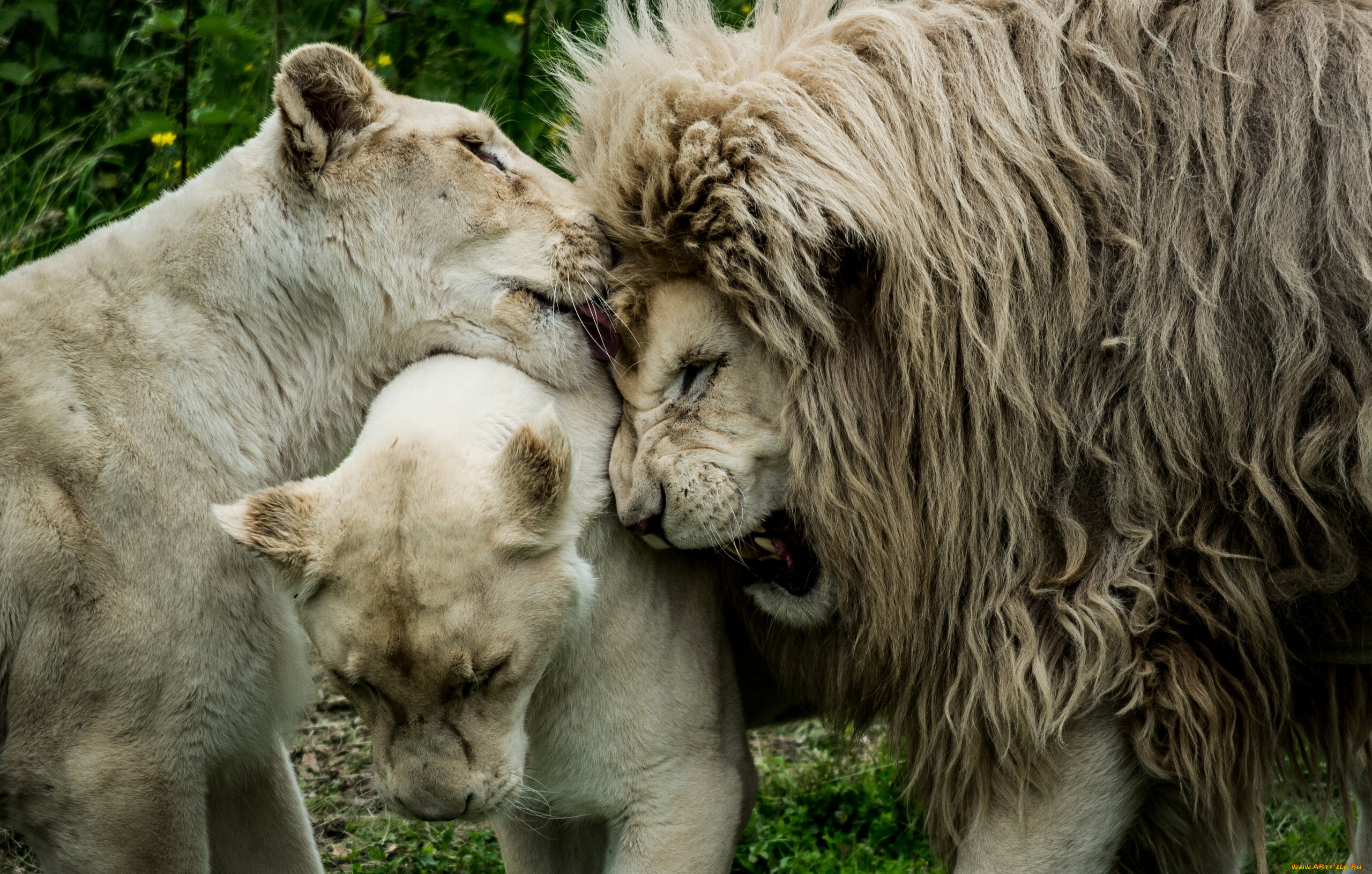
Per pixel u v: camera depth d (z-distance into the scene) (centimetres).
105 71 743
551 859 410
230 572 378
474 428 360
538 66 709
